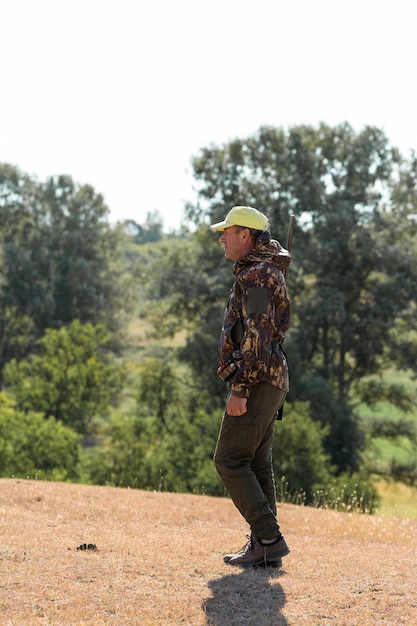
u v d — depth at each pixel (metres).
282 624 4.49
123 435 42.47
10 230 76.88
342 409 46.28
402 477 46.97
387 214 53.72
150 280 54.47
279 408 5.53
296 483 34.47
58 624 4.37
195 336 48.84
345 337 50.97
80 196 78.25
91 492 9.22
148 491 10.08
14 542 6.00
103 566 5.44
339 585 5.25
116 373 52.72
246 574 5.43
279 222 51.28
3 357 70.25
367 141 53.12
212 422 39.47
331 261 51.53
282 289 5.20
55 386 51.12
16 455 40.12
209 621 4.52
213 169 53.75
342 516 9.20
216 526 7.73
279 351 5.36
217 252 53.19
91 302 73.19
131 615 4.57
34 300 68.25
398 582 5.35
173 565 5.57
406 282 49.81
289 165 52.72
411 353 50.88
